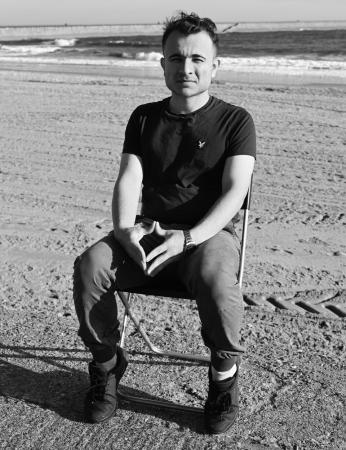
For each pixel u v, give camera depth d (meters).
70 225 6.11
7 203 6.86
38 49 48.25
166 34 3.06
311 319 4.21
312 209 6.62
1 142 9.90
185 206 3.10
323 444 2.93
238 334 2.81
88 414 3.07
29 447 2.91
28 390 3.37
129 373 3.53
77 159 8.80
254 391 3.35
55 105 13.27
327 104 13.07
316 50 39.50
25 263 5.17
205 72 3.02
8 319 4.20
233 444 2.93
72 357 3.71
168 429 3.04
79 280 2.82
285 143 9.67
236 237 3.24
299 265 5.14
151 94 14.56
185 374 3.53
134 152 3.21
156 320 4.18
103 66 27.23
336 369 3.58
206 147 3.03
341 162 8.57
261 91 15.05
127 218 3.03
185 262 2.88
